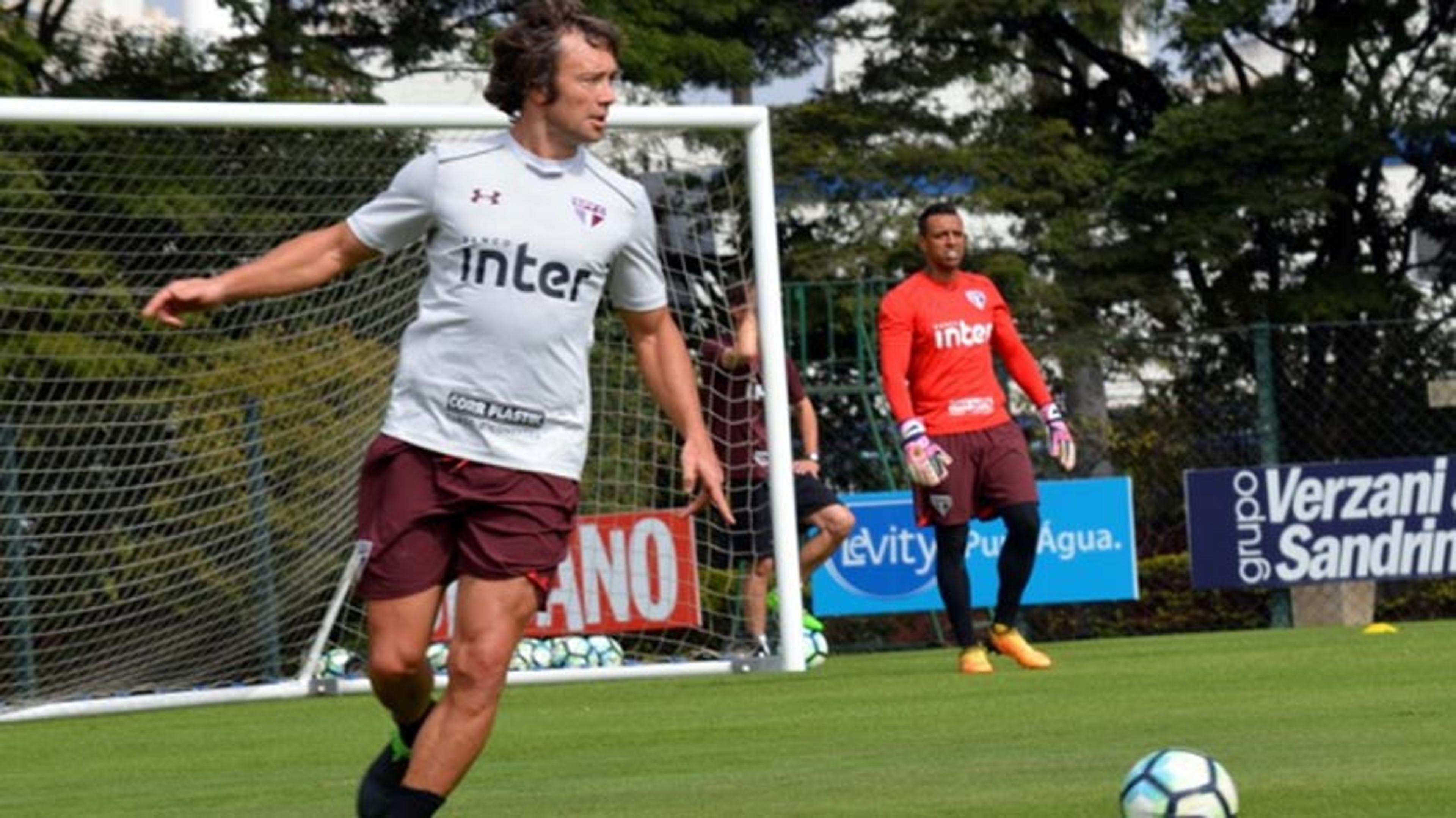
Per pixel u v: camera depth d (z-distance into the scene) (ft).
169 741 78.38
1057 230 203.00
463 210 40.63
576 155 41.68
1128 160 211.20
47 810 55.88
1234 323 210.59
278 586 105.60
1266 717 67.97
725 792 52.54
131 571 104.06
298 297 106.73
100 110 90.48
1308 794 47.57
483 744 39.65
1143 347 160.97
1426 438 157.48
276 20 169.99
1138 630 162.09
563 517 40.78
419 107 96.07
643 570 109.91
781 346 101.45
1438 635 114.42
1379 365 157.48
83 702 94.07
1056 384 178.81
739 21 207.00
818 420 151.02
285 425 105.91
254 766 67.10
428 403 40.55
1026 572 94.68
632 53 178.50
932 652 133.90
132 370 106.42
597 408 110.52
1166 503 157.79
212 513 105.19
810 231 203.62
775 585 111.04
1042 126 209.87
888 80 210.79
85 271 106.11
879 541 136.46
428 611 40.81
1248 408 156.76
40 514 102.53
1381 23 204.85
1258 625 161.48
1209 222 204.44
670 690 93.40
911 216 199.11
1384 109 204.74
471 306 40.45
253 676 105.09
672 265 108.78
